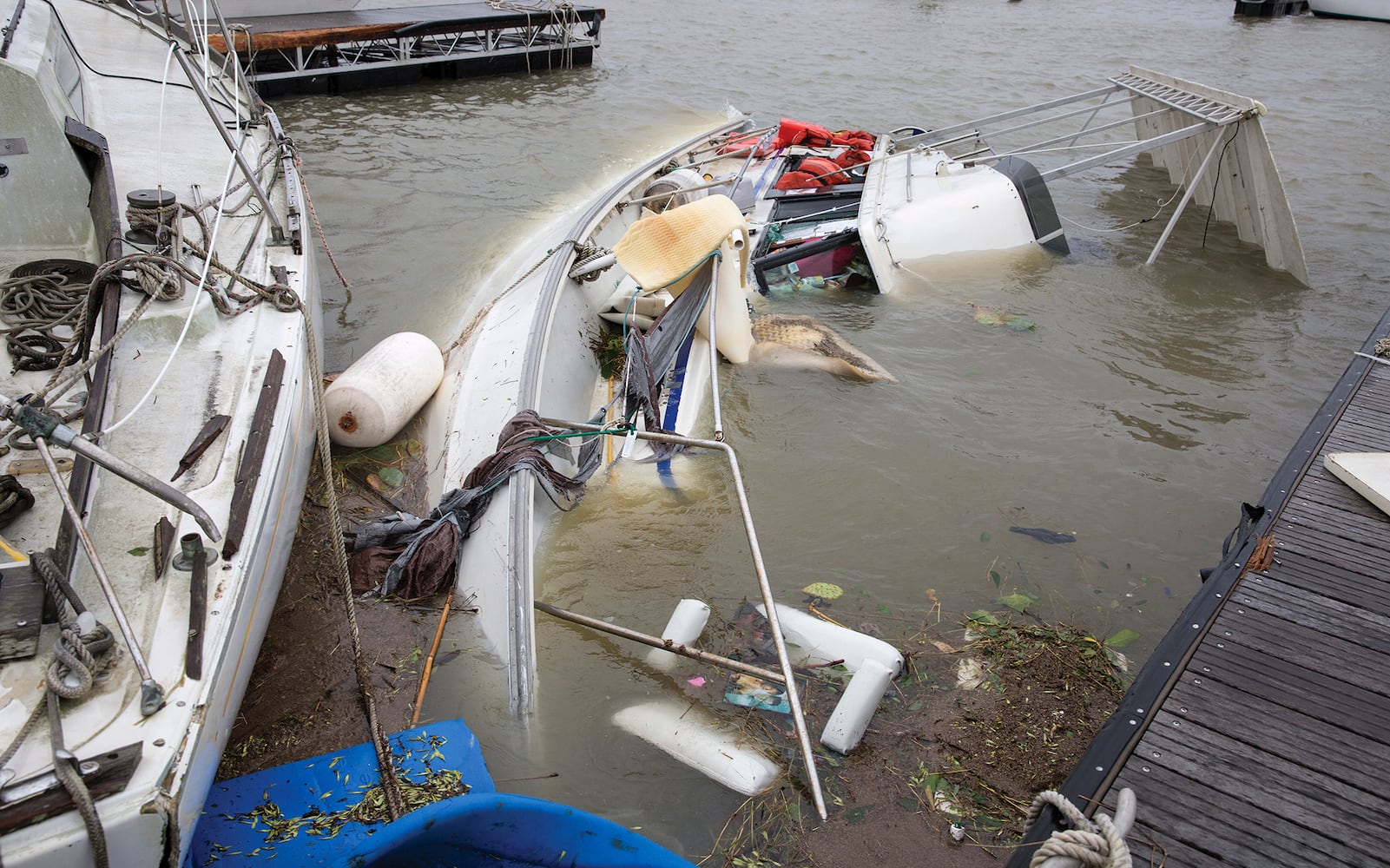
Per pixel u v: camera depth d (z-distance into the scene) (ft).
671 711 12.17
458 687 12.34
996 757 11.84
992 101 48.57
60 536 9.77
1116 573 15.66
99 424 11.67
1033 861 9.00
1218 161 31.71
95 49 26.84
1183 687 11.87
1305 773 10.68
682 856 10.36
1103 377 22.07
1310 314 25.67
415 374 18.25
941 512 17.02
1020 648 13.70
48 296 13.75
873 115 45.52
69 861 7.59
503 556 13.67
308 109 42.75
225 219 18.98
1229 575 13.92
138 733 8.38
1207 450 19.35
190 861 9.21
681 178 30.45
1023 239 27.91
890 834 10.72
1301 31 72.84
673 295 20.65
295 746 11.39
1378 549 14.47
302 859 9.34
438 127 40.81
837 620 14.17
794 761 11.59
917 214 26.99
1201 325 24.82
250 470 11.85
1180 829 10.02
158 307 14.24
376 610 13.73
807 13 71.46
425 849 9.00
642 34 62.34
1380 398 18.79
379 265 26.55
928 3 78.89
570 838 9.35
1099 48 63.26
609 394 20.38
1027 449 19.13
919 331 23.85
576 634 13.41
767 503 16.97
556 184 33.99
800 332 22.65
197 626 9.53
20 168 15.10
